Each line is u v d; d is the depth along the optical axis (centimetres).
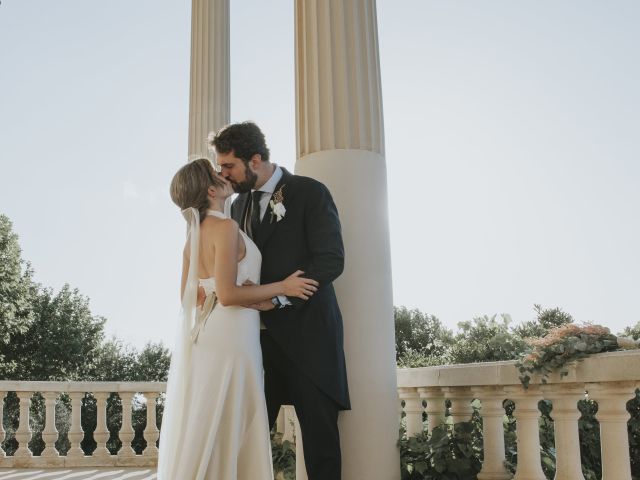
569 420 425
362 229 469
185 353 401
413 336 2614
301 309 401
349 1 505
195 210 405
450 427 535
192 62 948
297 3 528
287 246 407
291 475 632
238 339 389
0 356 3516
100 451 988
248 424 388
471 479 488
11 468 966
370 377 451
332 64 495
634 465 566
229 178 414
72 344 3691
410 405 584
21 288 3538
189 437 382
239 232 403
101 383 1005
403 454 504
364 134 488
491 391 481
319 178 481
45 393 996
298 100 516
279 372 429
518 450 453
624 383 390
